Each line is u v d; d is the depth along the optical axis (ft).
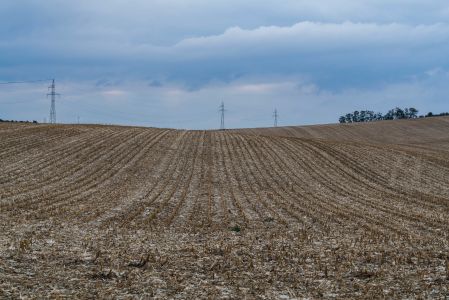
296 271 52.42
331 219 92.48
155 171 162.91
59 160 168.04
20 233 69.51
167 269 51.55
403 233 78.95
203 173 163.22
